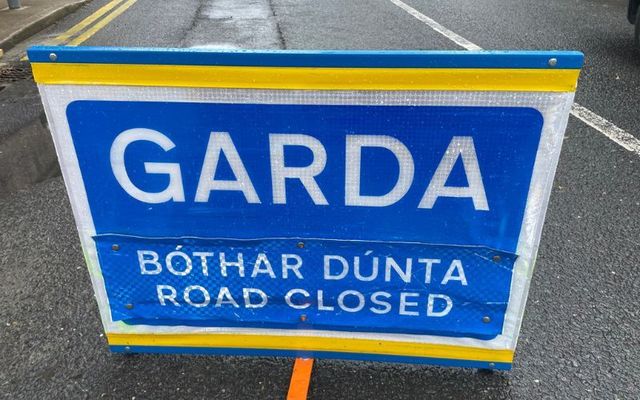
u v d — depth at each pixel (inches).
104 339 98.9
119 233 82.9
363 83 70.1
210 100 72.7
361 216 79.0
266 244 82.3
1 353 96.0
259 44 278.8
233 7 366.0
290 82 70.8
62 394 88.4
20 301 108.1
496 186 75.0
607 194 144.9
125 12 354.0
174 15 342.6
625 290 110.6
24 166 162.9
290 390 88.5
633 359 94.0
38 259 120.9
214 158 76.5
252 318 88.9
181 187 78.8
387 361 91.2
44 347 97.2
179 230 82.1
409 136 73.0
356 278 83.8
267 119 73.5
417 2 381.1
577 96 206.5
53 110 74.5
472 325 85.5
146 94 72.9
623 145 170.2
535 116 70.4
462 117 71.2
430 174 75.2
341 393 88.2
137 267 85.4
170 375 91.4
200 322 89.9
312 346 90.9
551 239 126.6
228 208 80.0
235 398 87.4
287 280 85.0
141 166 77.6
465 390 88.4
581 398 86.8
